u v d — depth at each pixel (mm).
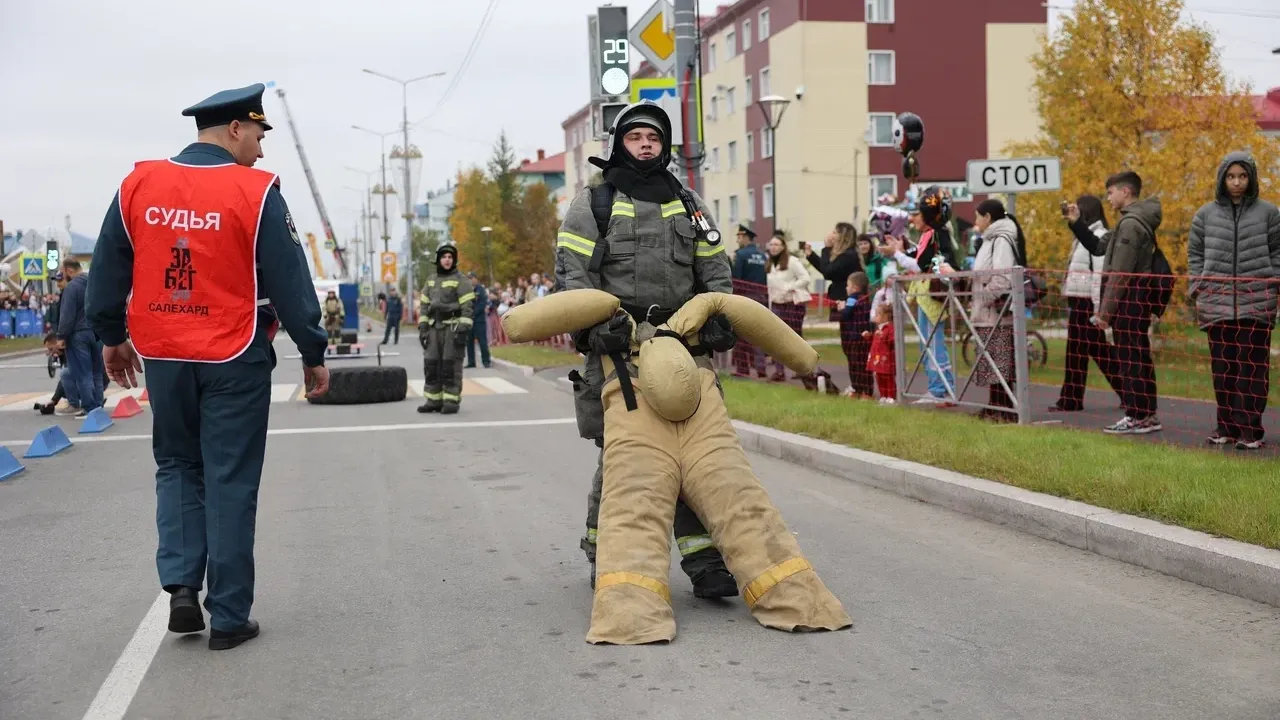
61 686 4078
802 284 13961
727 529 4664
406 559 6000
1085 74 19719
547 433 11320
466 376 19625
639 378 4672
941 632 4523
